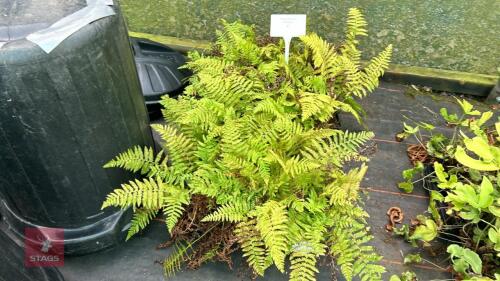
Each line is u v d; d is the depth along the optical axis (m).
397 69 3.02
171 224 1.78
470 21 2.73
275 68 2.46
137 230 1.95
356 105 2.56
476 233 1.99
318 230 1.86
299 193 1.97
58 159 1.65
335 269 2.02
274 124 2.07
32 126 1.52
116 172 1.90
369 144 2.62
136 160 1.85
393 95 2.97
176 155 2.02
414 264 2.08
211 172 1.95
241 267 2.02
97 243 1.98
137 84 1.87
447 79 2.95
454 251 1.86
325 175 1.99
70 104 1.53
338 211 1.93
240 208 1.88
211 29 3.12
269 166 1.99
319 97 2.26
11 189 1.79
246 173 1.90
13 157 1.62
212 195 1.88
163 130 2.04
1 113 1.46
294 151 2.13
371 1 2.76
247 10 2.97
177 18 3.09
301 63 2.61
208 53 2.90
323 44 2.50
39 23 1.44
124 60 1.70
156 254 2.08
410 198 2.36
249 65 2.58
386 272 2.05
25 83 1.41
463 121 2.41
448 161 2.41
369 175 2.47
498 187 2.10
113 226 1.98
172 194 1.88
